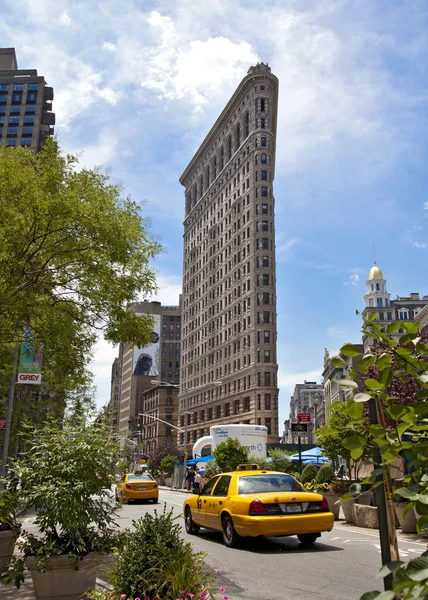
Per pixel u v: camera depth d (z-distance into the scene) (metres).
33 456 7.36
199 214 110.12
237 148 95.38
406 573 2.01
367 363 3.08
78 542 7.00
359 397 2.90
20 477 7.39
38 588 6.65
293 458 35.28
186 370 108.62
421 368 2.91
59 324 13.70
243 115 93.38
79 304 14.31
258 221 83.12
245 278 83.81
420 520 2.56
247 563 9.80
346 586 7.96
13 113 103.56
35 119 103.12
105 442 7.77
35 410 26.98
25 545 7.16
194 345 105.69
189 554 5.77
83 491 7.12
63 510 6.83
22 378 18.19
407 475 2.91
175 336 172.12
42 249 13.46
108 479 7.43
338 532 14.70
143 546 5.81
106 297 14.01
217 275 96.81
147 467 67.38
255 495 11.33
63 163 13.80
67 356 14.38
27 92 104.81
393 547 3.24
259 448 40.28
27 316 13.15
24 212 12.52
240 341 83.31
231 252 90.62
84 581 6.75
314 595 7.43
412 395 17.11
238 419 80.75
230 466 33.97
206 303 100.75
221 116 101.06
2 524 9.01
